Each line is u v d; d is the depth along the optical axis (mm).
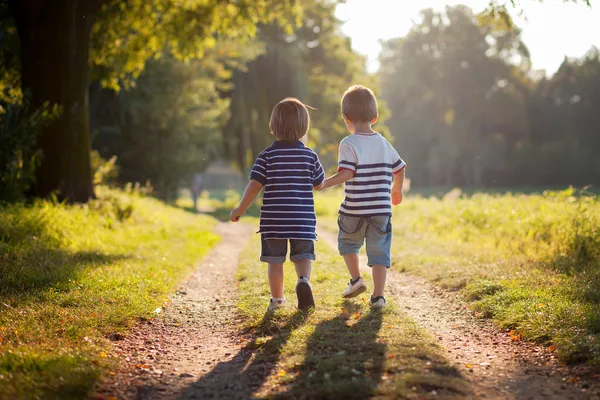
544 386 3129
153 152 30641
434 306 5387
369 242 4758
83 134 12492
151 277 6484
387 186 4723
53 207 10695
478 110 69688
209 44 15836
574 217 8750
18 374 3057
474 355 3764
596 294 4922
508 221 11016
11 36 14234
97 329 4332
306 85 36219
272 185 4617
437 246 9984
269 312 4672
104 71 15930
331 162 48625
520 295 5070
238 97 36281
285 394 2877
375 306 4664
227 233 16281
